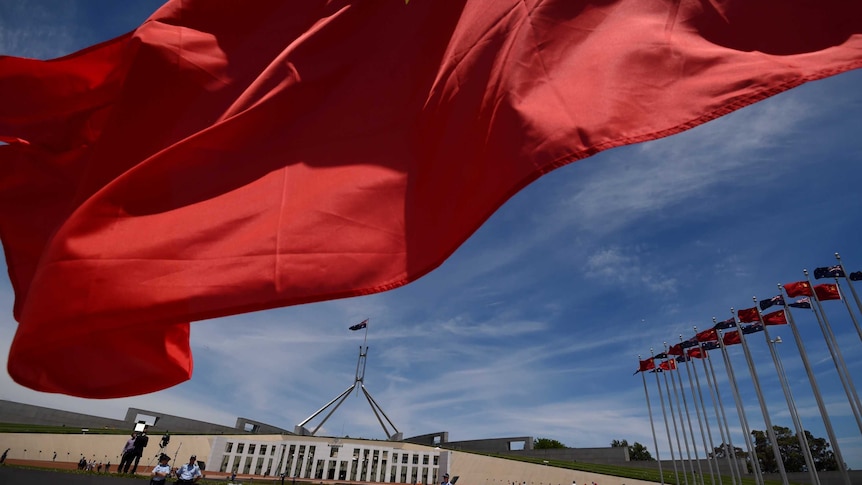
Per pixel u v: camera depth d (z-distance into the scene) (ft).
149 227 15.92
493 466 210.79
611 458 258.98
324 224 15.25
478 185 12.45
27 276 21.57
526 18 13.04
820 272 70.44
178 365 18.51
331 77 17.92
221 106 19.72
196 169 16.83
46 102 22.09
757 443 280.92
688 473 229.66
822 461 261.85
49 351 15.76
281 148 17.08
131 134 19.38
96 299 15.01
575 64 11.87
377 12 18.80
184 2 20.31
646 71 11.02
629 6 12.13
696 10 11.32
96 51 21.18
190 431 270.26
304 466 201.16
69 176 22.29
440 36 16.96
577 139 10.79
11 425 213.87
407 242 14.25
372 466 206.59
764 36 10.42
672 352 108.17
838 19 9.83
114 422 262.47
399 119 16.55
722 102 9.95
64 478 52.85
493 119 12.59
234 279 14.93
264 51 20.42
